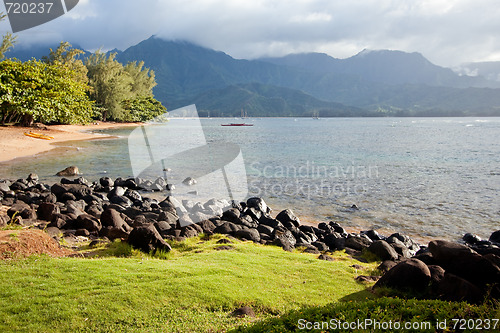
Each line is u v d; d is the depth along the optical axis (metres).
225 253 7.98
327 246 10.87
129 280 5.91
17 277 5.84
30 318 4.65
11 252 6.83
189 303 5.33
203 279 6.10
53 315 4.73
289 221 13.03
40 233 7.85
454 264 6.28
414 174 25.20
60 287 5.53
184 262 7.22
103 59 81.62
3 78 40.31
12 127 41.25
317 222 14.16
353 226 13.79
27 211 11.20
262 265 7.23
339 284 6.53
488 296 5.52
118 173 22.80
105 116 74.19
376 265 8.45
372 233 12.10
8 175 21.19
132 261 7.06
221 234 10.48
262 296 5.75
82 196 15.45
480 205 16.86
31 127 44.09
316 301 5.74
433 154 37.75
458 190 20.05
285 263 7.54
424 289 6.18
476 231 13.31
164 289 5.62
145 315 4.92
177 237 9.57
